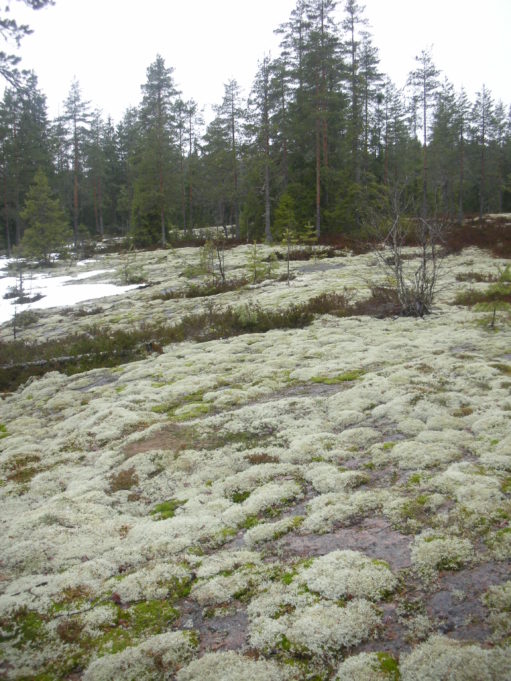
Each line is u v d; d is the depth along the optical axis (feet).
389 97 148.36
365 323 44.21
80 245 156.15
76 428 26.32
